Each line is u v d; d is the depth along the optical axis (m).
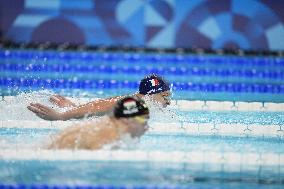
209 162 12.10
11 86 21.47
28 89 20.95
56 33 28.48
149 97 15.72
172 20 28.52
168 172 11.31
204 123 15.67
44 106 14.99
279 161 12.27
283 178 11.21
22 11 28.22
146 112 12.88
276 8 28.20
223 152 12.73
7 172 11.06
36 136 13.66
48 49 27.83
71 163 11.59
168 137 14.15
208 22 28.50
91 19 28.48
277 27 28.31
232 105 18.84
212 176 11.21
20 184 10.51
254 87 22.27
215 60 26.62
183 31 28.59
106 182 10.63
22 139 13.31
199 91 21.84
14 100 17.16
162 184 10.66
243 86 22.28
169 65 25.55
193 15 28.50
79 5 28.36
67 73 23.91
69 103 16.38
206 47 28.61
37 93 17.72
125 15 28.52
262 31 28.41
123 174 11.07
